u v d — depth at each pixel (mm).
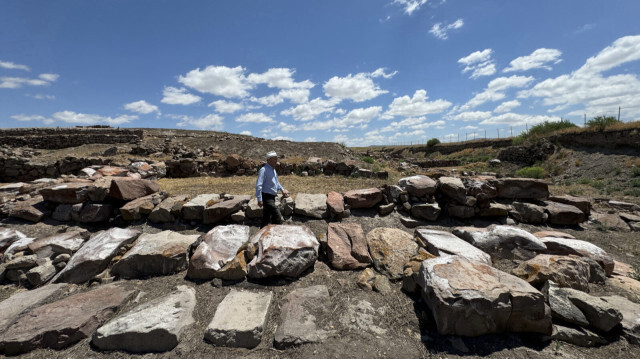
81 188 5336
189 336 2635
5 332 2539
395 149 43156
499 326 2617
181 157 13250
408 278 3355
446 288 2713
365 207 5602
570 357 2398
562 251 4027
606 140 15594
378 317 2938
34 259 3820
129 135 19797
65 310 2844
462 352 2453
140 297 3254
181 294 3195
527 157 19609
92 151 15492
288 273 3576
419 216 5430
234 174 11078
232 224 4828
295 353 2457
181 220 5141
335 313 2984
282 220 4617
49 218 5258
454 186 5543
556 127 21719
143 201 5344
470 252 3865
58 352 2477
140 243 4090
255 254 3863
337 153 17422
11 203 5500
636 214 6219
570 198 6055
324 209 5324
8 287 3617
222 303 3049
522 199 6086
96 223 5117
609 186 10891
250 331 2572
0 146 14617
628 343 2520
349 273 3814
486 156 25000
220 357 2416
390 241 4250
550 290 2926
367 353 2443
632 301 3109
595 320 2635
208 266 3604
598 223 5605
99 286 3404
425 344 2566
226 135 26984
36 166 10117
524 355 2414
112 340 2504
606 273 3783
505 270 3809
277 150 17828
